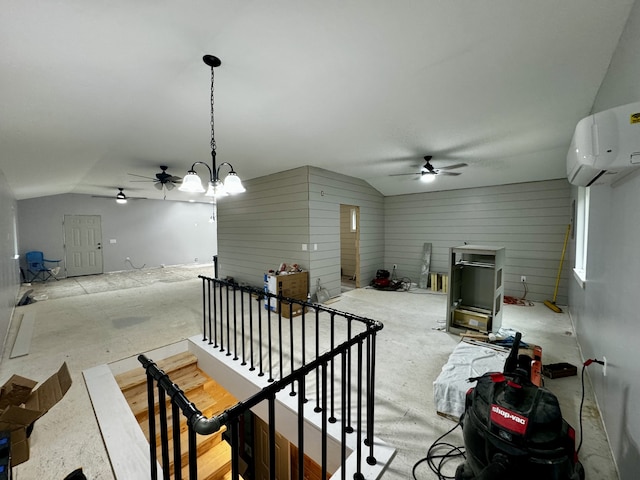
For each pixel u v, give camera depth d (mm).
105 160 4336
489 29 1618
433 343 3398
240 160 4586
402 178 6047
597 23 1578
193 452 909
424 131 3285
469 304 3842
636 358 1396
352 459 1744
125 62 1835
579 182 1812
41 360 2990
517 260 5527
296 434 2221
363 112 2730
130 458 1777
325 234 5398
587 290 2832
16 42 1540
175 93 2305
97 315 4512
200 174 5602
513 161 4613
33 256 7387
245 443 3568
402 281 6828
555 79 2156
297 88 2266
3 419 1664
